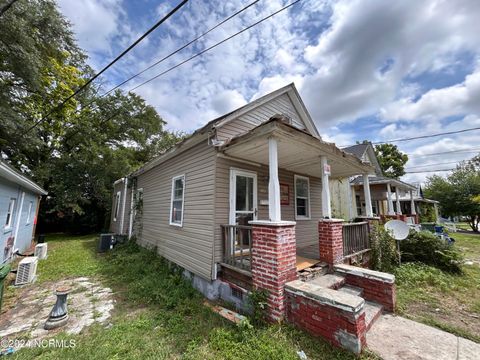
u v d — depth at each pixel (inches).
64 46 384.5
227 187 177.6
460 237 557.9
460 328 119.0
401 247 260.4
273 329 109.2
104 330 118.4
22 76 337.7
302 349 97.3
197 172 193.0
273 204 126.0
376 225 229.5
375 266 217.8
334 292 107.9
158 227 266.5
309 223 266.1
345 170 244.4
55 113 506.0
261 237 127.2
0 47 283.7
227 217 173.9
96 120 640.4
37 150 526.0
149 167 300.5
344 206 458.3
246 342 101.5
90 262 267.3
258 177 204.1
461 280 203.2
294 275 126.9
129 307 147.9
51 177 525.7
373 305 138.6
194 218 189.9
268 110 243.4
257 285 126.6
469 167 985.5
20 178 233.0
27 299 164.2
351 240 195.9
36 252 278.5
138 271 216.8
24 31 295.9
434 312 139.7
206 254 168.4
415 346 101.7
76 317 134.3
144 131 753.6
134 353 98.1
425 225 453.7
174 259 216.7
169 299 150.4
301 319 110.0
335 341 97.0
